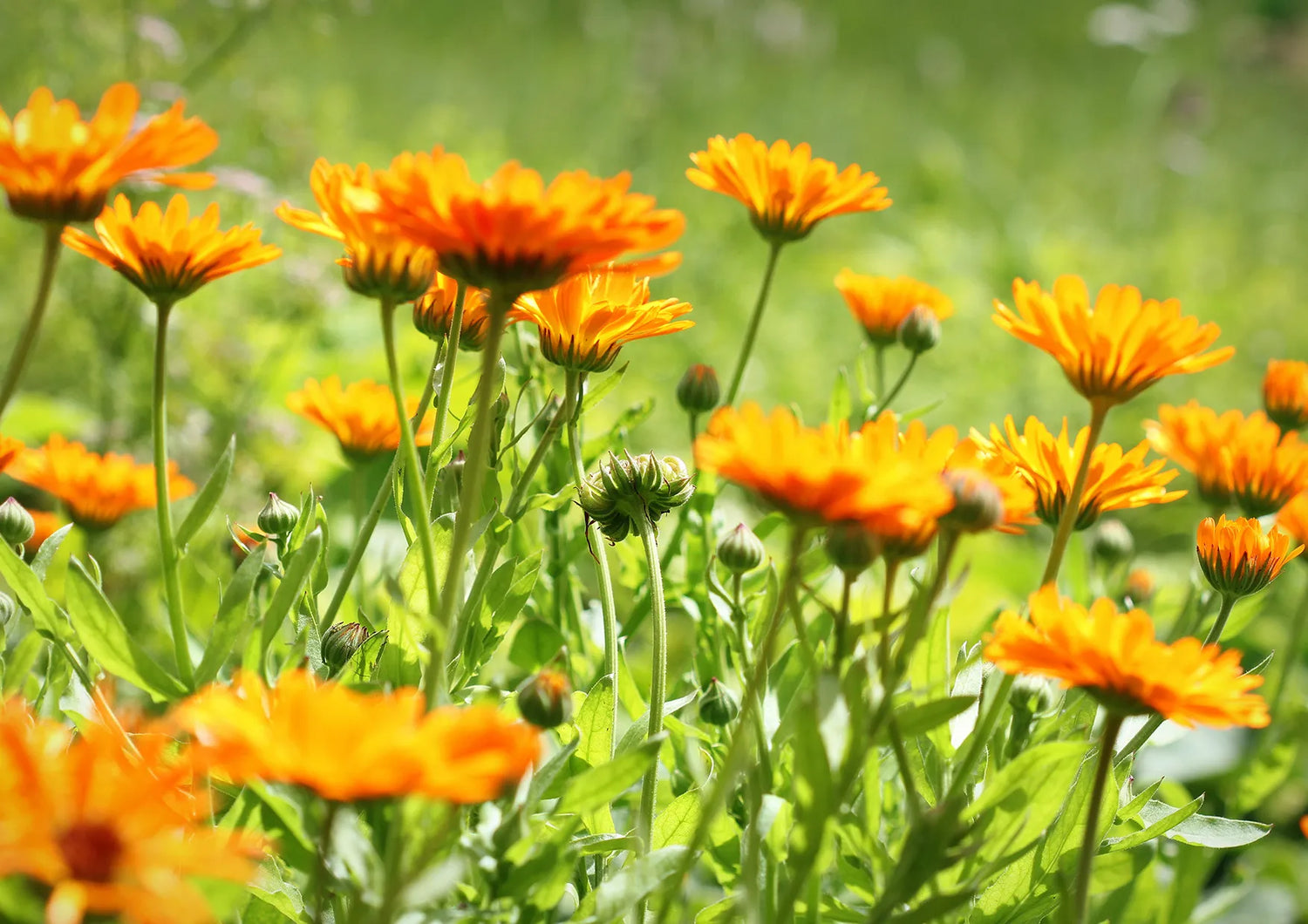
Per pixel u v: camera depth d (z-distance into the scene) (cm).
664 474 163
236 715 149
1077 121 778
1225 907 183
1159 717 167
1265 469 177
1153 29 655
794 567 152
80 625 158
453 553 155
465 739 149
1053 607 154
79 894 147
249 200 253
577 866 164
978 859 158
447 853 155
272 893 157
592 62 696
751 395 374
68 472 175
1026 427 163
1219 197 691
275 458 249
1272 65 900
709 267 449
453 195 151
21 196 154
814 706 153
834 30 861
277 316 263
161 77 266
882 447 152
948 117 770
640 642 214
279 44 367
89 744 149
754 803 158
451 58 671
